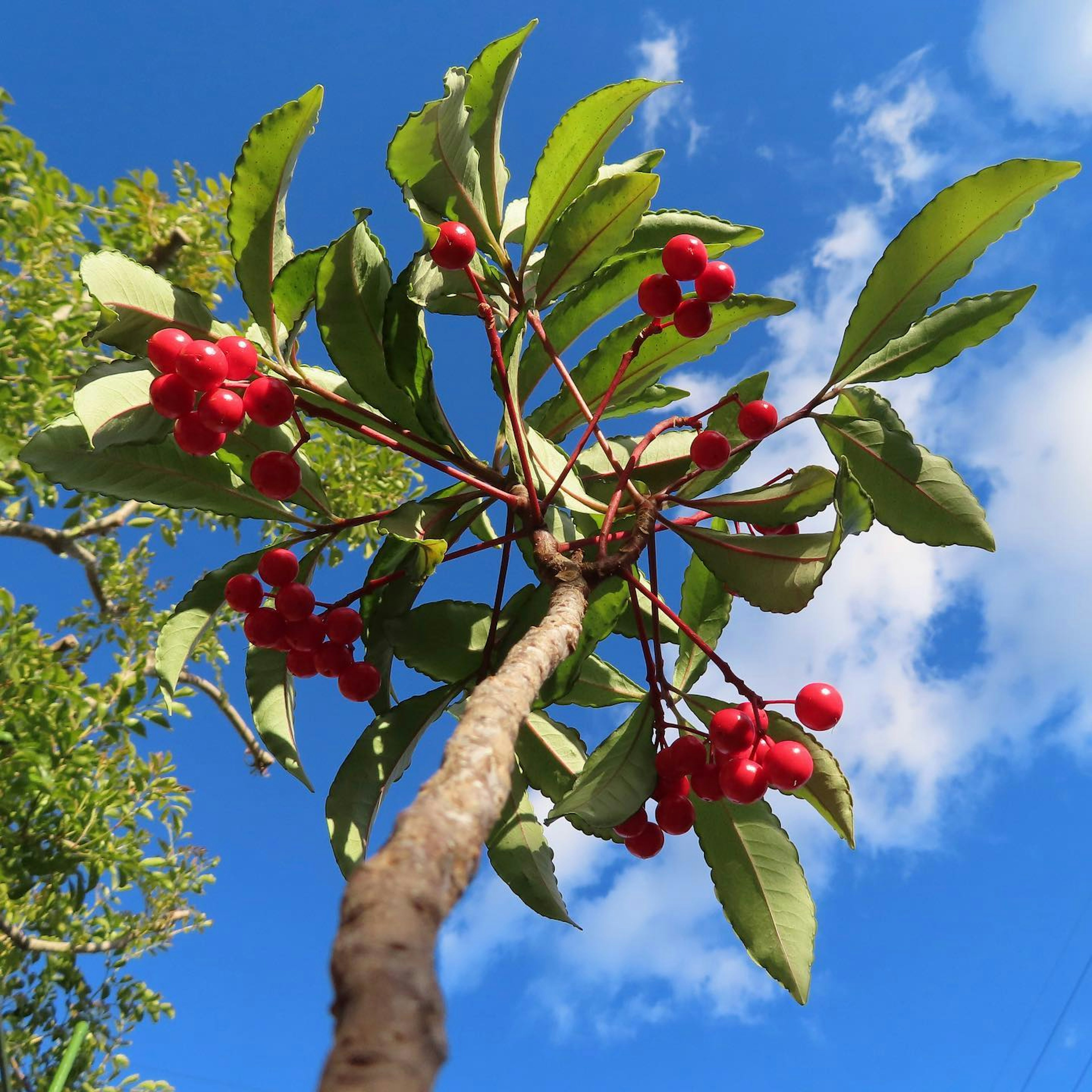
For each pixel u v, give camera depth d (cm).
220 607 20
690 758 18
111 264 17
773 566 19
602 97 20
